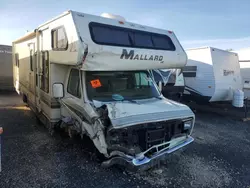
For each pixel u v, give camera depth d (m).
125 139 3.38
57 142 4.95
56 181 3.44
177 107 4.00
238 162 4.42
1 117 7.11
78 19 3.74
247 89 10.48
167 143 3.58
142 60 4.18
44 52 5.13
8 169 3.73
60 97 4.14
